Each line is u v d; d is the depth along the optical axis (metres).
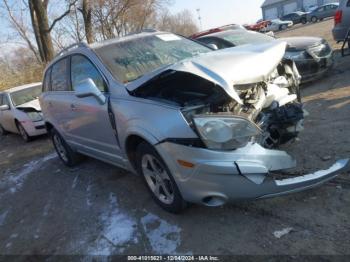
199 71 3.03
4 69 20.95
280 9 61.91
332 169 3.11
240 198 2.90
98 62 4.14
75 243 3.55
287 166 3.05
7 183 6.02
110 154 4.29
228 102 3.13
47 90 5.76
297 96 4.18
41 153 7.43
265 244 2.86
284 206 3.27
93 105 4.13
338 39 9.31
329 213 3.04
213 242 3.03
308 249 2.70
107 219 3.84
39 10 19.03
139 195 4.20
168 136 3.03
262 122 3.30
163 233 3.32
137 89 3.44
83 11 24.25
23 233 4.05
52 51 19.88
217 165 2.82
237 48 3.76
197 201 3.10
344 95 6.08
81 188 4.89
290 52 6.96
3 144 9.59
